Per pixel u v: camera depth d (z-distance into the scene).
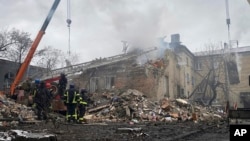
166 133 10.60
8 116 16.94
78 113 16.67
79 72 33.22
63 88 21.27
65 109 20.84
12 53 44.59
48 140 6.89
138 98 27.77
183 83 45.31
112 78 34.72
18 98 21.75
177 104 30.22
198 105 36.25
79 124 15.52
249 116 9.13
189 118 23.81
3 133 7.13
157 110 25.58
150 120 22.52
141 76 33.56
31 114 18.86
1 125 12.78
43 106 17.39
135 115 23.16
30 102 21.36
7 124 13.41
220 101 52.38
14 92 22.86
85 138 8.77
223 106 46.47
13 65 44.34
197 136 9.80
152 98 32.94
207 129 12.55
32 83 22.89
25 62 23.97
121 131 10.56
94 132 10.70
